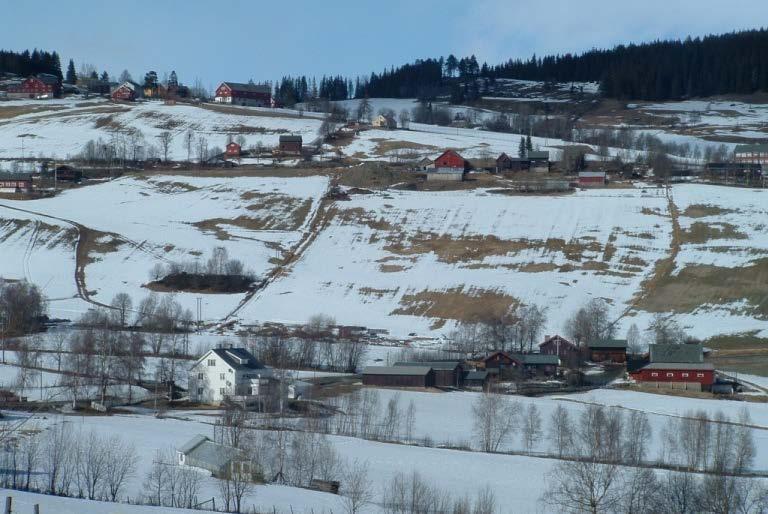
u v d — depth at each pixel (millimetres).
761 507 68562
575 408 108562
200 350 139125
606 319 161125
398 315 173125
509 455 85188
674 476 72188
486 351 149500
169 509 62750
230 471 71875
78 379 109125
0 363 123938
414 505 65250
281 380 104250
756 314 161000
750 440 84375
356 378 132000
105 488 68562
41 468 73438
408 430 95125
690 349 134000
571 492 69000
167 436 86375
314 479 73750
